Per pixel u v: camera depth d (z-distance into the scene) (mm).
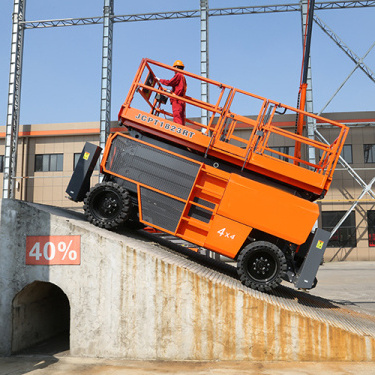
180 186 7316
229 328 5730
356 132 26484
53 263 6297
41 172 28609
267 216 6707
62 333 8016
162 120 7504
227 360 5695
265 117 7277
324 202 26625
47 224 6383
